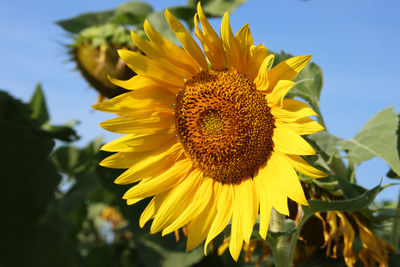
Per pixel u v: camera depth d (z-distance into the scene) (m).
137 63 0.67
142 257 0.91
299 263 0.79
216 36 0.66
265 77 0.64
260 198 0.65
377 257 0.71
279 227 0.66
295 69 0.63
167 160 0.71
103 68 0.94
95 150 1.18
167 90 0.71
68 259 0.65
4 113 0.68
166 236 0.92
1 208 0.63
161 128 0.71
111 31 0.95
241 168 0.68
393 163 0.73
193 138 0.70
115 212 1.46
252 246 0.78
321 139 0.75
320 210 0.66
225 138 0.68
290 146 0.63
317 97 0.81
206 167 0.70
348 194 0.69
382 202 0.99
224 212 0.68
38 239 0.64
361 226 0.72
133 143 0.70
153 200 0.70
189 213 0.69
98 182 1.04
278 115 0.65
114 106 0.68
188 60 0.69
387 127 0.75
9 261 0.62
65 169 1.17
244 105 0.67
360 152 0.75
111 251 1.04
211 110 0.69
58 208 0.96
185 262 0.88
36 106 1.19
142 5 1.04
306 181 0.70
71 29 1.04
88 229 1.31
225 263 0.95
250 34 0.64
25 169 0.65
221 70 0.69
